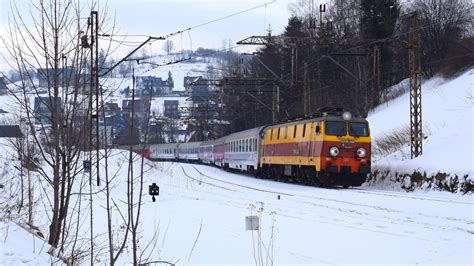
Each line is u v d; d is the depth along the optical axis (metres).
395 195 21.19
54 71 8.41
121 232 13.41
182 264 10.20
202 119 67.06
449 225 13.81
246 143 44.47
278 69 61.31
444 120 35.34
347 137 28.05
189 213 17.80
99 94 8.73
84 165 8.91
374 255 10.66
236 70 58.78
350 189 27.12
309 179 30.20
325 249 11.39
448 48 53.59
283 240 12.55
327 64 58.16
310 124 29.77
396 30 59.84
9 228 9.79
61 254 9.11
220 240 12.69
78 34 8.54
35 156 11.23
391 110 47.25
